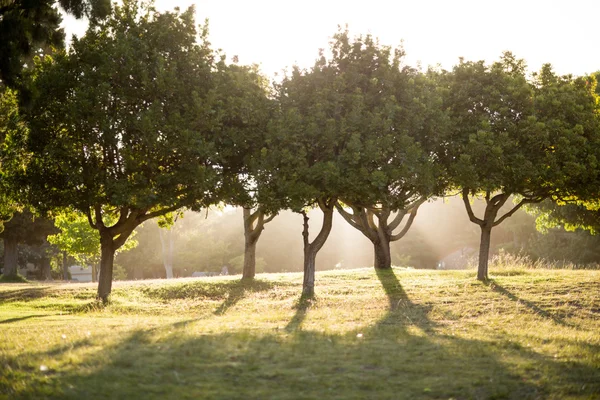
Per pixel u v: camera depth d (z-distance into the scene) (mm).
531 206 38719
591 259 56000
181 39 21891
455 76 24891
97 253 36875
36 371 9125
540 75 26141
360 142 20859
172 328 13844
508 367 9977
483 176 23203
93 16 20609
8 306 24578
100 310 22094
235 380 8844
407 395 8336
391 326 15508
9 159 22891
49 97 20938
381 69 22250
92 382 8500
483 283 25391
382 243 34281
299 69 22703
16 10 19422
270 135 21031
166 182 20594
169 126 19938
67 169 20703
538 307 19906
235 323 15609
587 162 23469
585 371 9906
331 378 9055
